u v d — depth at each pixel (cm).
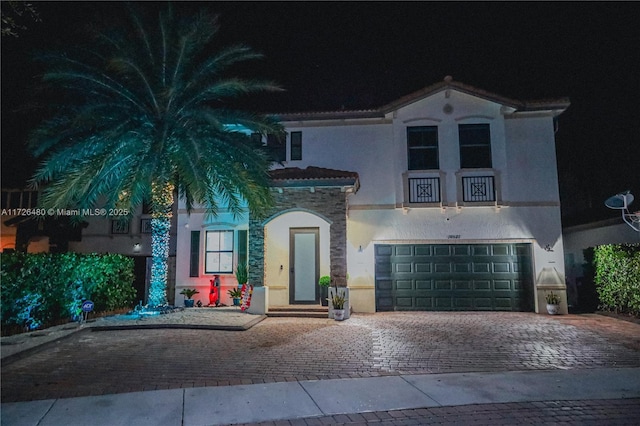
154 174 1213
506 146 1566
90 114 1106
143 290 2019
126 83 1210
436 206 1544
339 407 575
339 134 1617
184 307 1573
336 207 1452
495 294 1540
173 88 1227
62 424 524
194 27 1216
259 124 1277
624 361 816
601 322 1269
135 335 1070
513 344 963
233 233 1677
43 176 1107
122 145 1188
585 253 1577
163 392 633
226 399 604
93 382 687
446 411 560
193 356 854
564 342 984
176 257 1692
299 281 1545
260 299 1394
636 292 1271
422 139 1596
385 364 795
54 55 1116
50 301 1162
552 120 1566
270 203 1320
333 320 1327
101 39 1185
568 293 1841
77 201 1221
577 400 599
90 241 2038
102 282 1398
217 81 1248
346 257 1427
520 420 530
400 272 1567
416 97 1568
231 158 1239
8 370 758
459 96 1584
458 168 1561
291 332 1114
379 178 1584
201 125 1261
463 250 1560
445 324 1240
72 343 980
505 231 1538
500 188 1542
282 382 682
